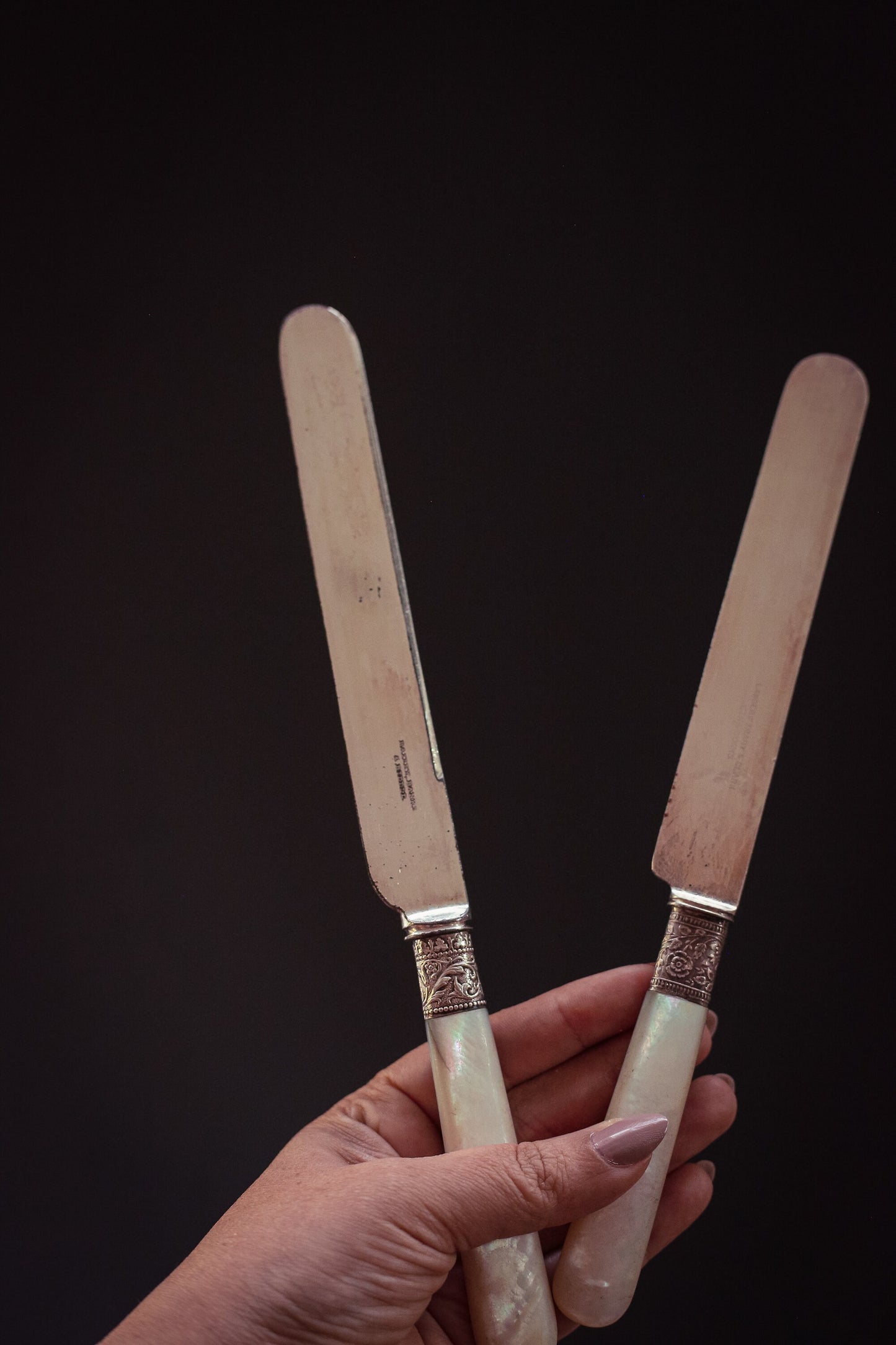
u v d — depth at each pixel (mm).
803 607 394
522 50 515
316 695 527
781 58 501
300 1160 399
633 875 512
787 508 397
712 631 504
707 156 506
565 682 518
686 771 394
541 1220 361
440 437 524
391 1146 412
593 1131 363
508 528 521
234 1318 357
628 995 409
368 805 400
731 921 389
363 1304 360
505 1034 415
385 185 524
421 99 521
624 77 510
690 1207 404
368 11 522
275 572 530
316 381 411
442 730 523
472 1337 400
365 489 409
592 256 514
